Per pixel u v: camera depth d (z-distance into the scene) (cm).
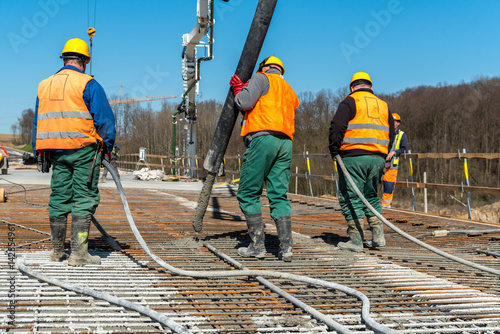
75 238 306
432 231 530
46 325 190
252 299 245
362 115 389
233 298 245
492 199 4094
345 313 221
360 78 405
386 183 807
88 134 305
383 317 214
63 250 320
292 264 336
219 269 315
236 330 193
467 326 207
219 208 763
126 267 310
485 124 5397
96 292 229
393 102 6288
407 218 673
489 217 3753
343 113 386
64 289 242
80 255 306
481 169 4516
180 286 266
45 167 319
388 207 810
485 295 261
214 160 405
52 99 302
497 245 456
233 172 1310
